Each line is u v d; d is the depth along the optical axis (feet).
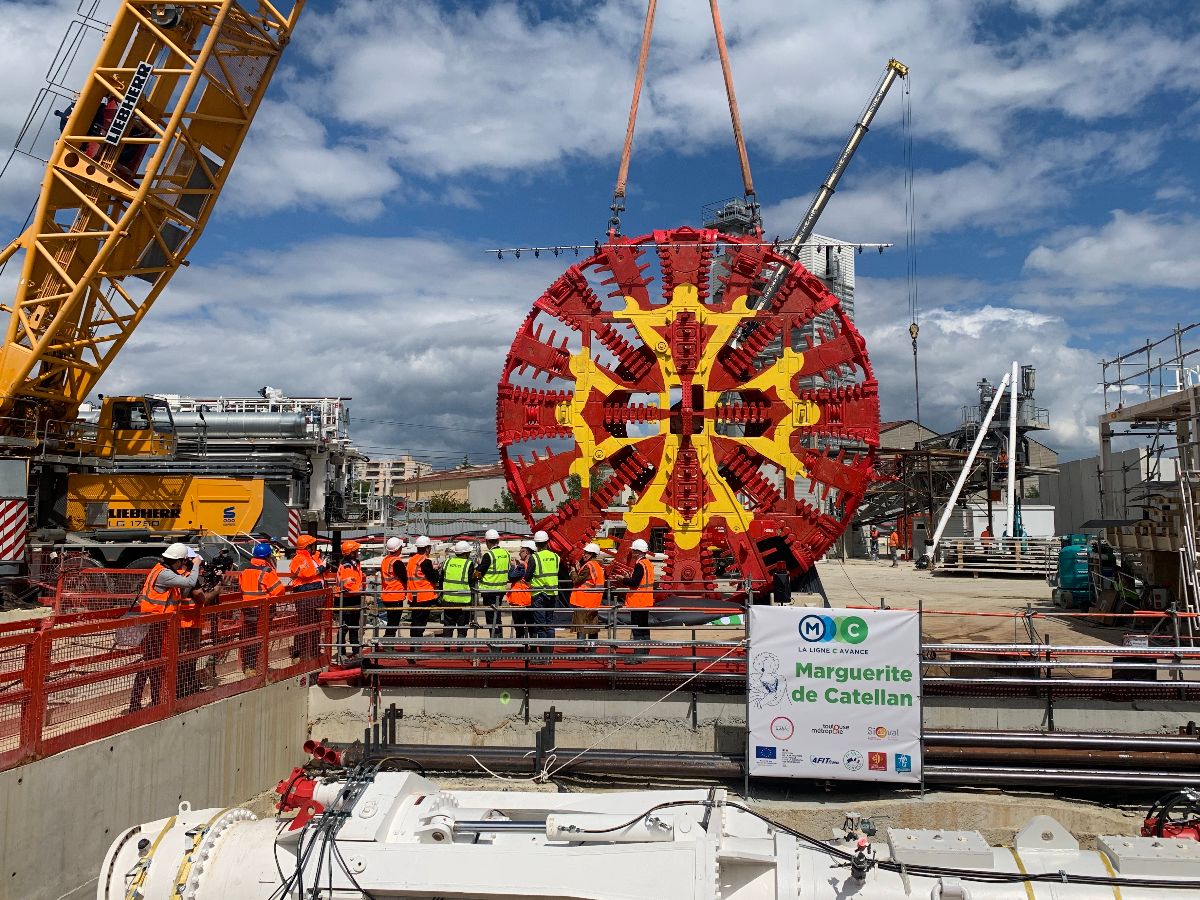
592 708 43.55
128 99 78.59
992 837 36.76
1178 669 37.65
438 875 20.58
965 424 167.53
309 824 22.17
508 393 62.59
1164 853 20.67
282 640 43.88
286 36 82.79
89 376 85.40
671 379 61.98
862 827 22.22
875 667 35.86
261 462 90.07
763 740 36.42
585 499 61.87
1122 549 64.39
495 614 44.83
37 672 27.09
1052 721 41.37
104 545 76.59
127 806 30.76
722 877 20.58
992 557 122.52
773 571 60.80
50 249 81.30
